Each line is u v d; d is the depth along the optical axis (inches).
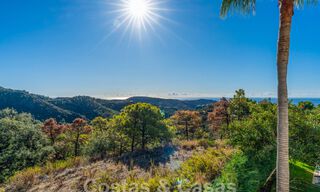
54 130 1315.2
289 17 198.8
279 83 201.5
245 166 342.3
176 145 712.4
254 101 530.3
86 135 1316.4
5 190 386.0
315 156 334.0
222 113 877.2
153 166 446.9
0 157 780.6
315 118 367.9
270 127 353.7
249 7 229.8
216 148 588.7
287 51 200.1
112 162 509.4
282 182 197.0
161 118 846.5
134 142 849.5
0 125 920.3
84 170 443.2
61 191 347.9
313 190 298.0
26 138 939.3
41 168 499.5
